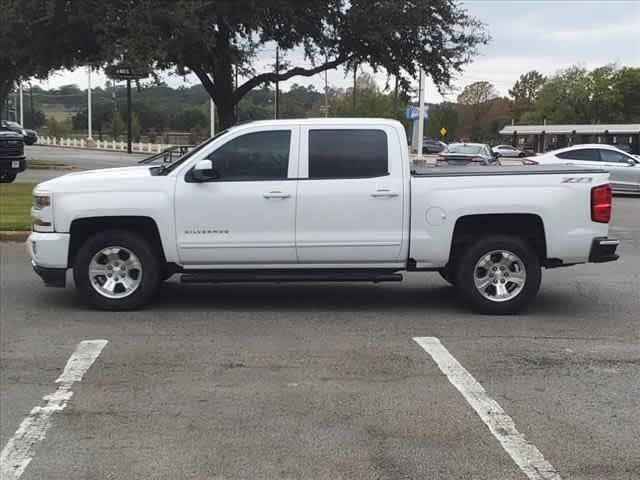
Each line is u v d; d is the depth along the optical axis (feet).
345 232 25.18
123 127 243.19
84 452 14.60
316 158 25.25
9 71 75.77
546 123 291.58
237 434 15.42
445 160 76.43
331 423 15.98
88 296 25.86
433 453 14.53
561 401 17.40
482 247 25.41
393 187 25.02
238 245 25.21
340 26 61.16
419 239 25.18
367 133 25.34
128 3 53.62
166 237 25.18
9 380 18.76
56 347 21.63
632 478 13.57
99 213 25.08
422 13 59.98
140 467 13.94
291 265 25.61
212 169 25.00
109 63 54.39
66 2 54.75
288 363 20.17
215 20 55.67
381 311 26.43
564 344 22.26
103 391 17.99
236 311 26.27
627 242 44.55
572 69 288.10
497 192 24.89
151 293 25.95
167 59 57.31
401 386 18.35
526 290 25.59
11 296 28.48
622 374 19.45
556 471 13.80
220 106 67.36
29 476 13.61
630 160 72.90
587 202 25.03
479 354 21.13
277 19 59.67
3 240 41.24
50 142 229.45
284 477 13.53
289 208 25.05
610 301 28.40
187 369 19.63
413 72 64.64
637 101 277.85
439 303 27.76
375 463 14.10
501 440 15.14
